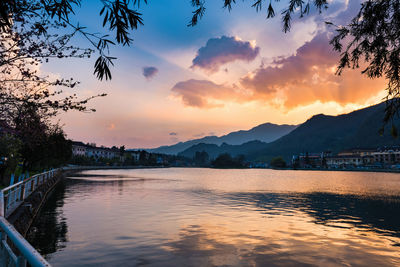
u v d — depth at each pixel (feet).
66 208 70.49
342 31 14.65
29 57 22.86
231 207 78.13
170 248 38.06
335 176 356.38
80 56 24.26
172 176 290.35
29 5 15.75
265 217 63.52
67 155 183.01
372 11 13.39
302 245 41.22
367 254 37.65
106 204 78.38
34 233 44.75
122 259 33.37
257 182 211.41
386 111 12.88
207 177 291.79
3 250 13.94
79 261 32.42
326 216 67.67
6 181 88.89
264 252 37.45
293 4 14.64
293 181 232.12
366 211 76.95
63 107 24.93
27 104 24.36
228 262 33.40
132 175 276.00
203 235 45.57
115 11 11.00
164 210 69.51
